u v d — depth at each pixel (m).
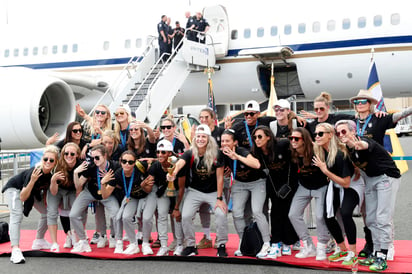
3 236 7.06
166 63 14.09
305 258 5.90
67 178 6.36
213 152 5.98
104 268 5.72
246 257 5.92
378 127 6.04
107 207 6.53
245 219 6.66
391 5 13.45
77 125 7.00
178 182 6.18
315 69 14.35
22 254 6.38
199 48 14.38
